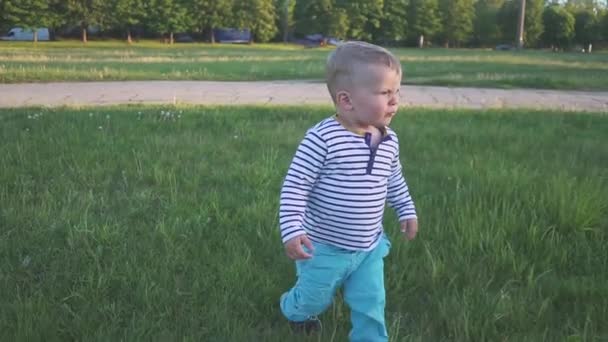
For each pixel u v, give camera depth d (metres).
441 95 14.87
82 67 21.02
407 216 2.94
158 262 3.61
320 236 2.75
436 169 5.88
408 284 3.45
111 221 4.33
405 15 81.69
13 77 16.67
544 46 80.69
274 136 7.51
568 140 7.57
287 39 81.81
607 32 79.00
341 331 2.97
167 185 5.32
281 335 2.88
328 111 10.29
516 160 6.31
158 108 10.40
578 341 2.80
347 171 2.64
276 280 3.45
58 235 4.08
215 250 3.87
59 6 61.81
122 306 3.12
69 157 6.12
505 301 3.16
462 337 2.89
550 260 3.79
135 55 32.94
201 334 2.87
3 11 58.06
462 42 83.38
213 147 6.79
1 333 2.80
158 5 67.75
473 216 4.34
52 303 3.14
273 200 4.82
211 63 25.23
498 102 13.56
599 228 4.29
